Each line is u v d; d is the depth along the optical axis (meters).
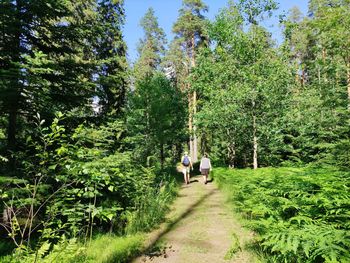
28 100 8.61
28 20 9.36
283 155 18.84
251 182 9.45
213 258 6.29
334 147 10.48
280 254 4.99
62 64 9.98
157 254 6.71
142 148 21.00
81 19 14.93
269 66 14.68
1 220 8.52
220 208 11.06
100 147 9.40
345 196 5.29
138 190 10.01
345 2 10.89
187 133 28.94
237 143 21.61
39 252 4.55
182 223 9.30
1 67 8.88
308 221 5.13
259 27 14.78
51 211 5.43
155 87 22.48
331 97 13.04
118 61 16.80
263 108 15.08
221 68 15.77
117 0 17.48
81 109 10.72
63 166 5.06
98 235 7.64
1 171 7.50
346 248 4.18
